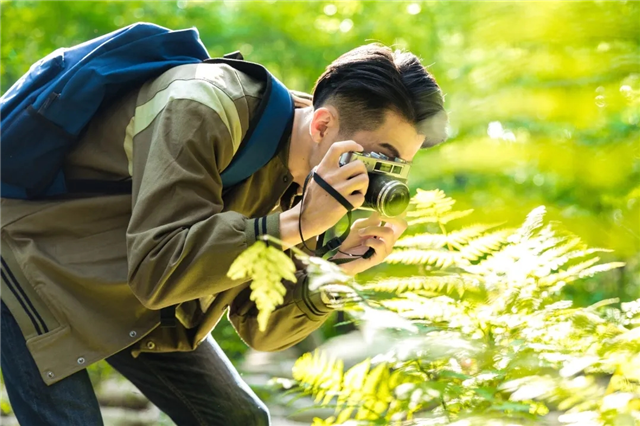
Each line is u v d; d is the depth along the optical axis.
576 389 1.27
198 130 1.80
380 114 1.85
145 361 2.28
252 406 2.29
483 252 1.81
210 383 2.27
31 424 1.92
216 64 2.00
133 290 1.77
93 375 5.25
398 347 1.35
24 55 7.73
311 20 7.61
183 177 1.76
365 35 7.14
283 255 1.23
